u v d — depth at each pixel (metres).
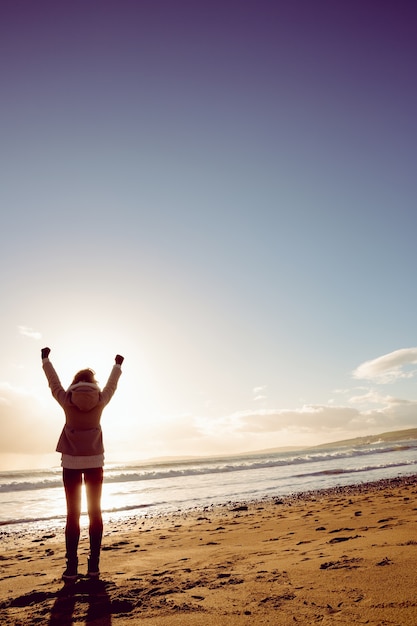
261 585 2.91
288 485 15.65
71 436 3.35
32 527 8.59
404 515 6.34
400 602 2.29
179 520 8.92
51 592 3.02
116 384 3.66
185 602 2.61
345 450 46.78
